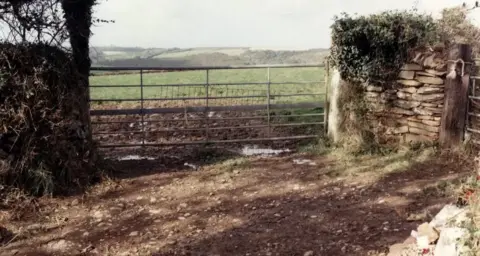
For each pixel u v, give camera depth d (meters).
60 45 5.68
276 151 7.36
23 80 5.18
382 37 6.61
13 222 4.58
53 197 5.23
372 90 6.95
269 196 5.27
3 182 5.02
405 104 6.70
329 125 7.66
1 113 5.07
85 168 5.82
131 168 6.52
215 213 4.80
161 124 9.08
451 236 2.94
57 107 5.45
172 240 4.15
